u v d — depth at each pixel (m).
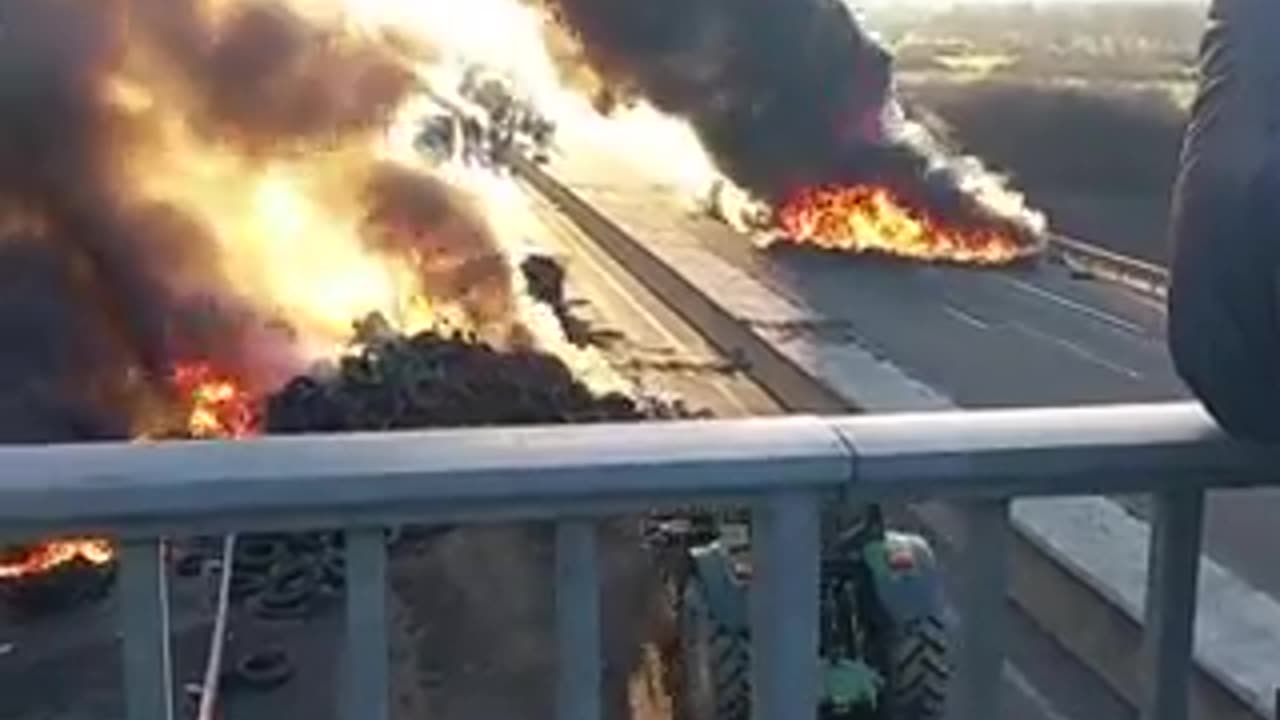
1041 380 20.09
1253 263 1.43
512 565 10.72
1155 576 1.71
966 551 1.65
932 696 6.84
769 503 1.55
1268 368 1.47
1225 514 10.15
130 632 1.46
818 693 1.59
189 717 9.05
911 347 22.58
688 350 23.77
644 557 8.70
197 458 1.45
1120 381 20.14
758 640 1.59
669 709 7.98
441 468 1.47
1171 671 1.72
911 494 1.59
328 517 1.46
